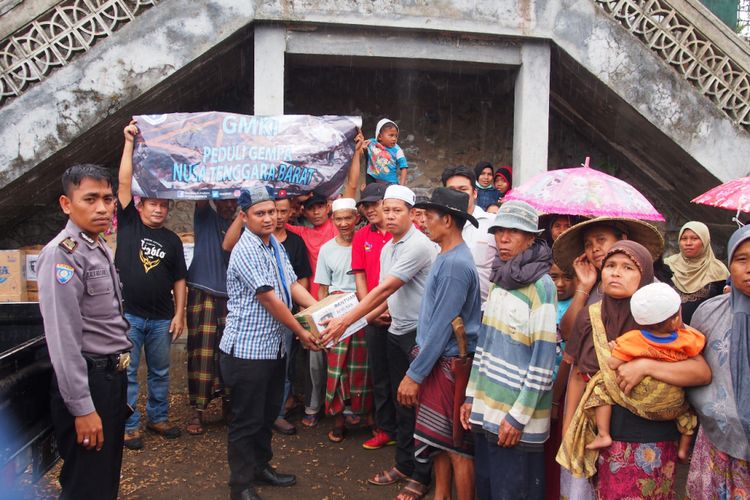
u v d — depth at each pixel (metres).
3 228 6.68
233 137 5.00
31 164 5.32
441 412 3.39
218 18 5.59
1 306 3.90
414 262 3.91
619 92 6.14
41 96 5.32
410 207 4.01
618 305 2.65
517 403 2.89
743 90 6.17
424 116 7.86
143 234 4.80
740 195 4.14
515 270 2.97
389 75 7.76
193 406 5.02
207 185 4.87
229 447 3.75
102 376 3.08
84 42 5.39
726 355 2.49
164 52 5.50
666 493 2.61
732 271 2.49
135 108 5.89
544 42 6.19
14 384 2.87
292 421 5.45
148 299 4.74
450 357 3.38
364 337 4.96
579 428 2.71
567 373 3.13
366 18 5.82
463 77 7.89
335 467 4.52
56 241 2.94
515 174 6.39
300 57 6.13
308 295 4.27
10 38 5.23
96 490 3.07
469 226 4.39
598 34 6.12
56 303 2.86
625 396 2.53
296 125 5.14
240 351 3.69
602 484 2.68
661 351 2.49
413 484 3.92
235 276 3.72
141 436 5.01
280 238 5.08
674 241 8.07
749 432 2.41
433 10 5.90
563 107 7.67
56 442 3.34
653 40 6.15
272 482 4.18
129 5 5.55
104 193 3.03
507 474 2.96
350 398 4.97
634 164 7.77
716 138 6.19
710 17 6.08
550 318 2.91
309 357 5.22
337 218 5.01
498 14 5.99
